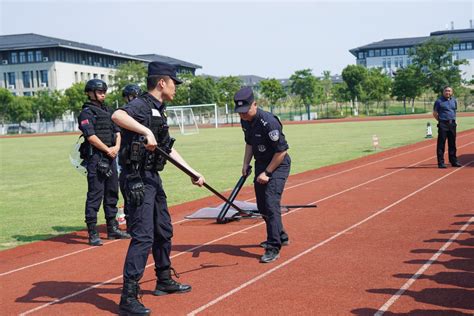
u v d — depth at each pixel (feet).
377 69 272.92
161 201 17.47
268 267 20.17
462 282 17.29
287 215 30.04
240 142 105.91
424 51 234.79
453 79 232.12
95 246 25.96
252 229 27.25
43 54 272.10
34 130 244.83
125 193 17.15
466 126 116.57
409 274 18.37
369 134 109.91
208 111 249.14
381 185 39.65
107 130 26.04
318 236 24.67
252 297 16.93
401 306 15.48
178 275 19.67
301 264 20.29
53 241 27.73
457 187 36.63
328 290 17.17
